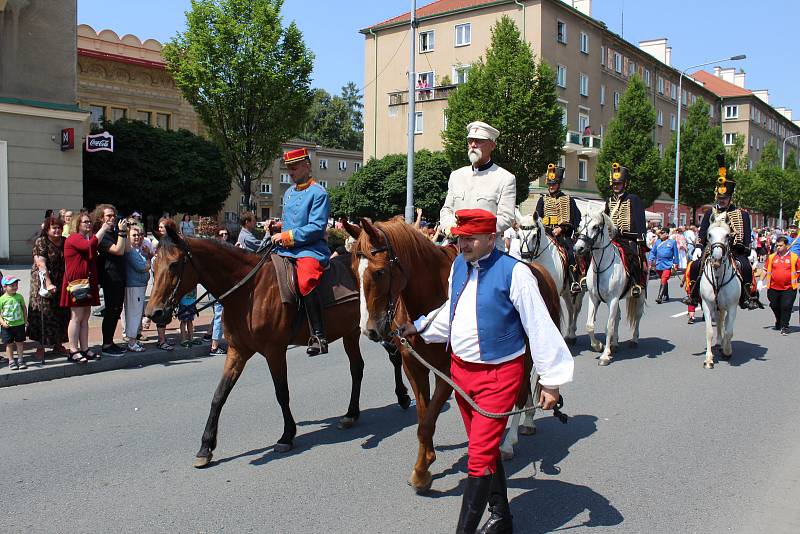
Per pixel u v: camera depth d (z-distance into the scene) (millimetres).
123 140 27625
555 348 3455
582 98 42688
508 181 5227
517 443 5742
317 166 62094
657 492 4645
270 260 5629
